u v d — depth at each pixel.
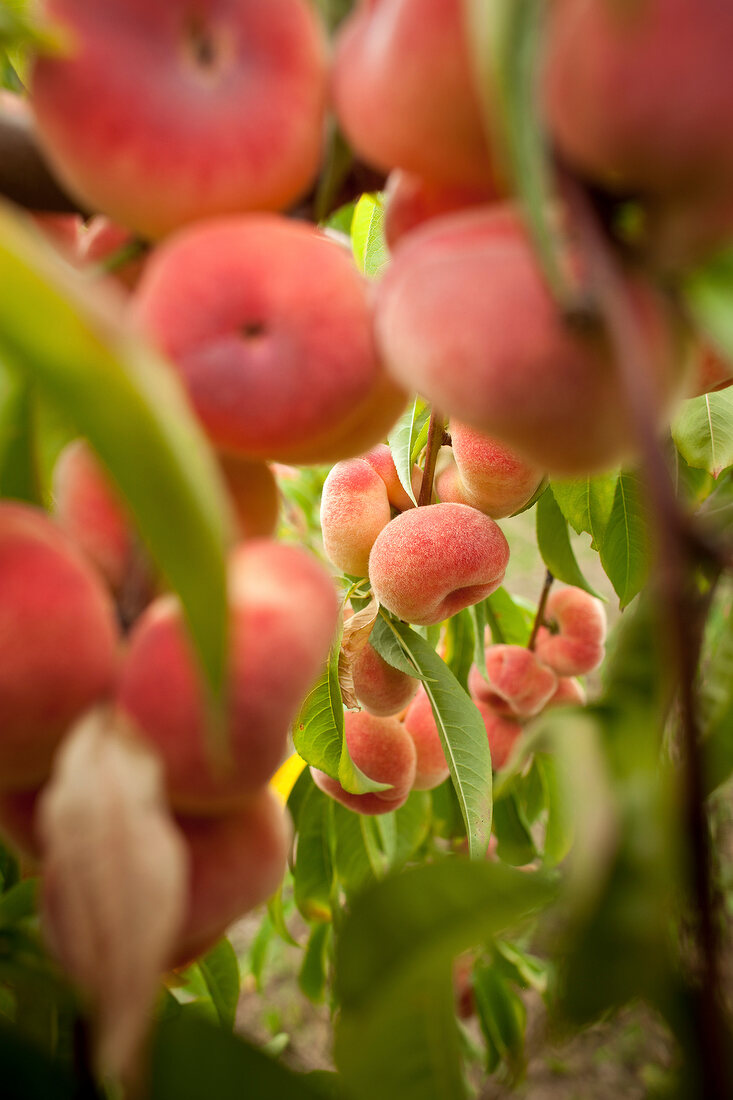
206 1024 0.31
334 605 0.30
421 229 0.28
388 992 0.31
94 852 0.22
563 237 0.23
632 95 0.21
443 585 0.73
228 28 0.26
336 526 0.85
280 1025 1.79
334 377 0.27
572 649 0.98
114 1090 0.35
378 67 0.25
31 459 0.34
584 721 0.28
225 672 0.21
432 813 1.08
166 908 0.22
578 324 0.22
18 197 0.32
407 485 0.77
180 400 0.20
